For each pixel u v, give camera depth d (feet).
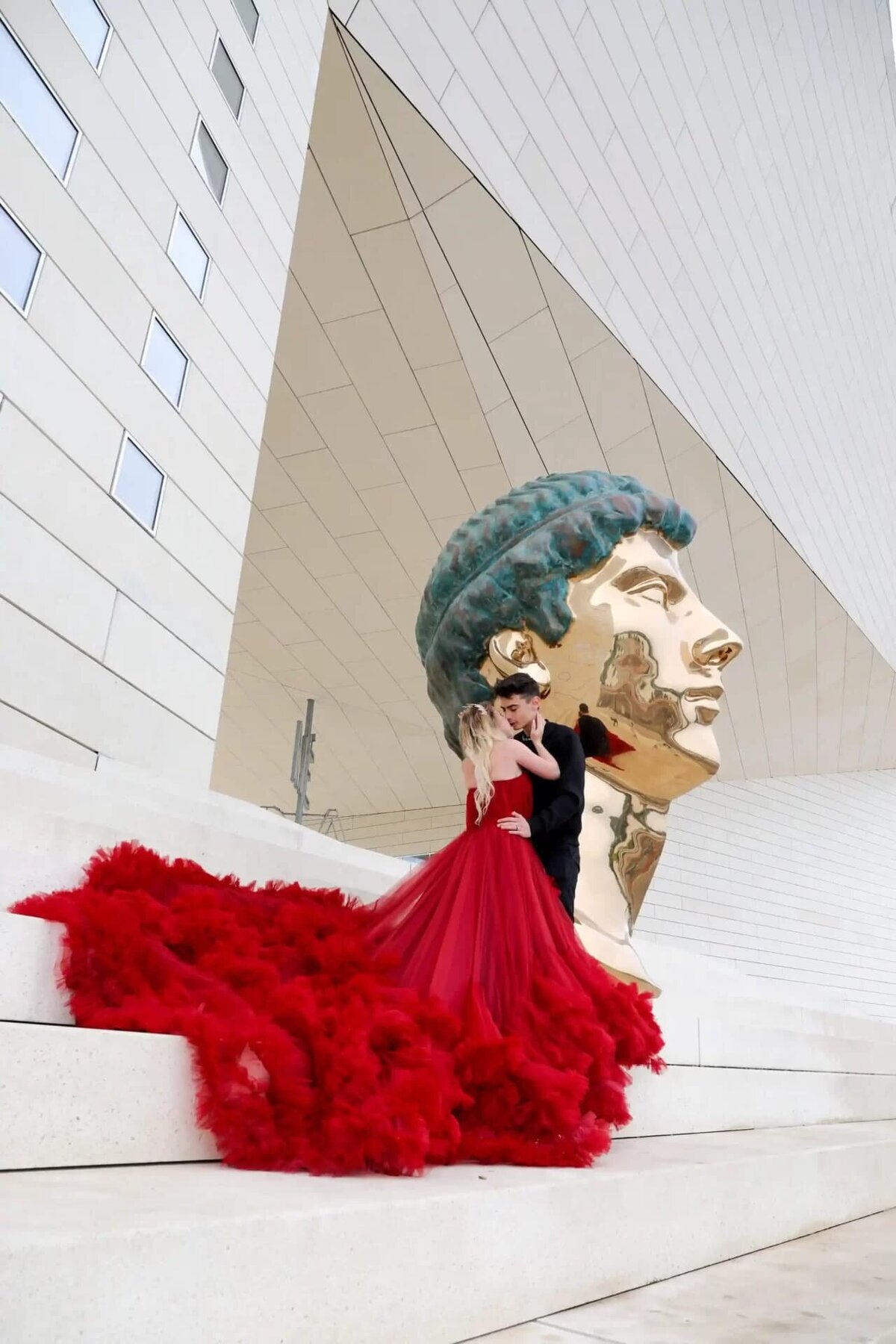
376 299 34.14
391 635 49.75
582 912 10.61
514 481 39.32
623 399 36.58
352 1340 4.00
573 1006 7.11
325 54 29.45
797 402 46.01
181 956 6.98
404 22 28.91
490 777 8.62
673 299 37.86
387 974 7.49
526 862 8.23
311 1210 3.99
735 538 42.39
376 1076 5.72
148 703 19.67
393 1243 4.25
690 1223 6.23
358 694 55.11
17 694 16.02
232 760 66.59
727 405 40.37
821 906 58.03
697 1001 13.41
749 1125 10.99
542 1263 4.99
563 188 33.37
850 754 60.95
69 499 17.58
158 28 21.35
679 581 11.64
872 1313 5.05
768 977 54.85
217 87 23.65
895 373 58.54
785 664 50.16
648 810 11.44
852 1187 8.77
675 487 40.01
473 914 7.79
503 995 7.39
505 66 31.53
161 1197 4.18
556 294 33.45
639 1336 4.52
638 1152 7.49
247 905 8.10
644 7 36.09
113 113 19.54
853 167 52.90
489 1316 4.61
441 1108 5.85
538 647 11.21
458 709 11.82
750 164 42.60
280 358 36.29
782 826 59.77
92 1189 4.32
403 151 30.40
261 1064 5.70
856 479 52.42
